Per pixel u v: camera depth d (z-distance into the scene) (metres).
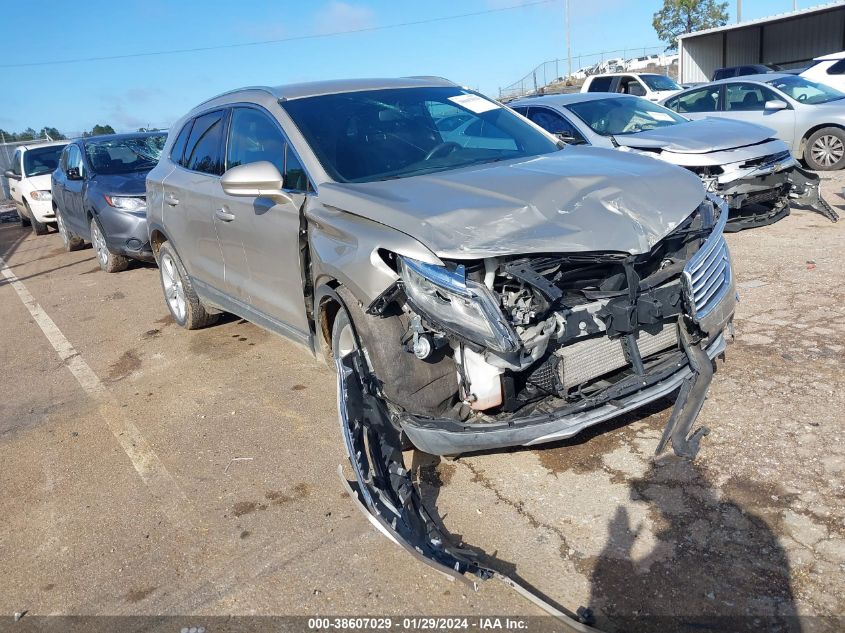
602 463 3.52
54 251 12.64
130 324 7.09
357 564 3.03
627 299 3.11
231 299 5.14
